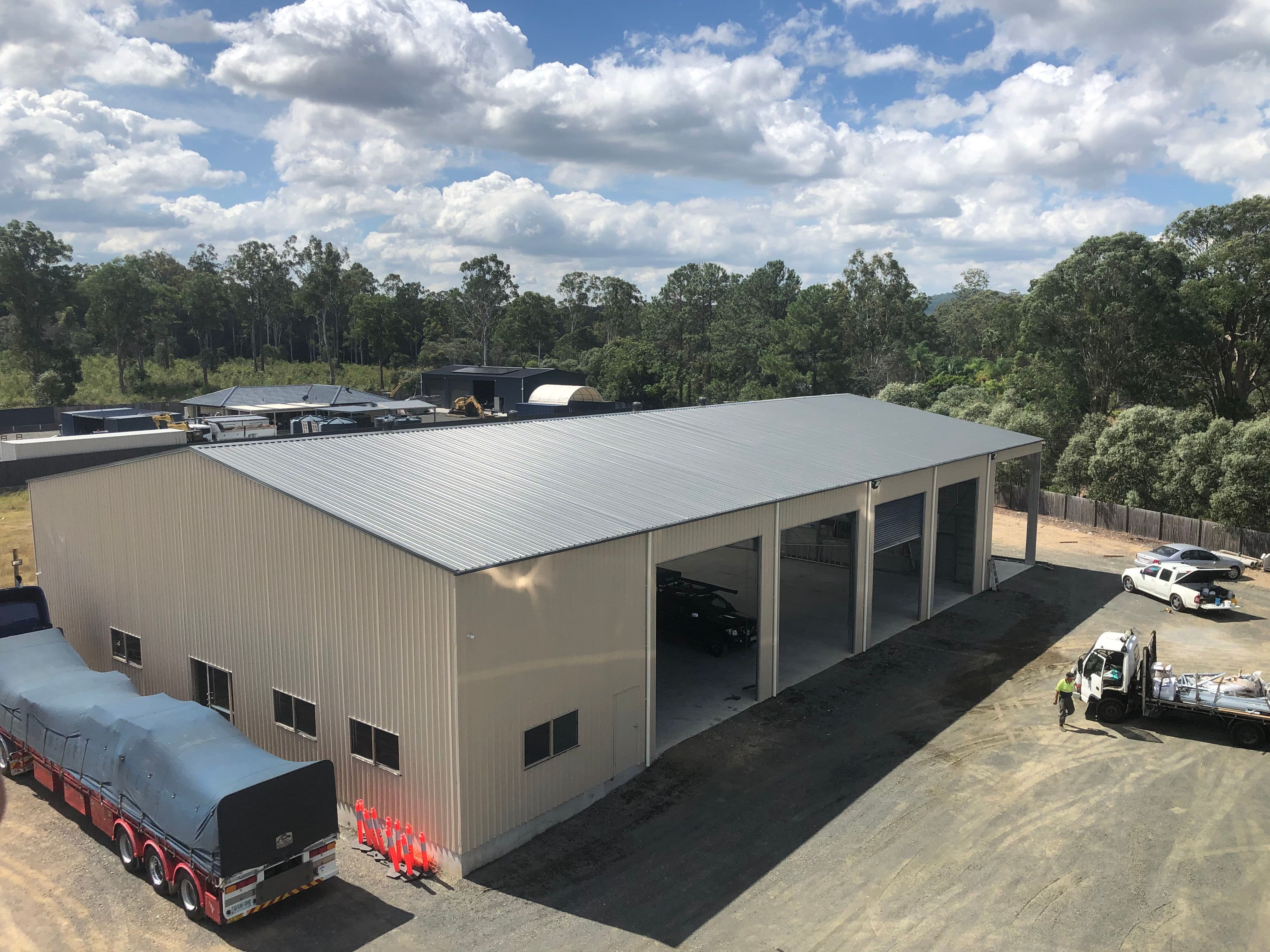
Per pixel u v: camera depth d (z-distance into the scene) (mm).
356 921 12500
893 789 16500
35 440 48312
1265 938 11961
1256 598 30500
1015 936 12023
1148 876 13500
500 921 12469
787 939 12000
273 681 16531
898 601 30125
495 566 13680
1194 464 39719
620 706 16672
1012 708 20500
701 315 124250
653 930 12211
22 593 20438
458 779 13453
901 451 28844
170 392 105812
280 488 15953
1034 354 64875
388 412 65312
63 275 105875
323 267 118688
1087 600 30203
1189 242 64125
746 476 22469
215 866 11883
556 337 153375
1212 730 19156
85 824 15734
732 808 15867
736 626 24031
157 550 18859
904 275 101188
